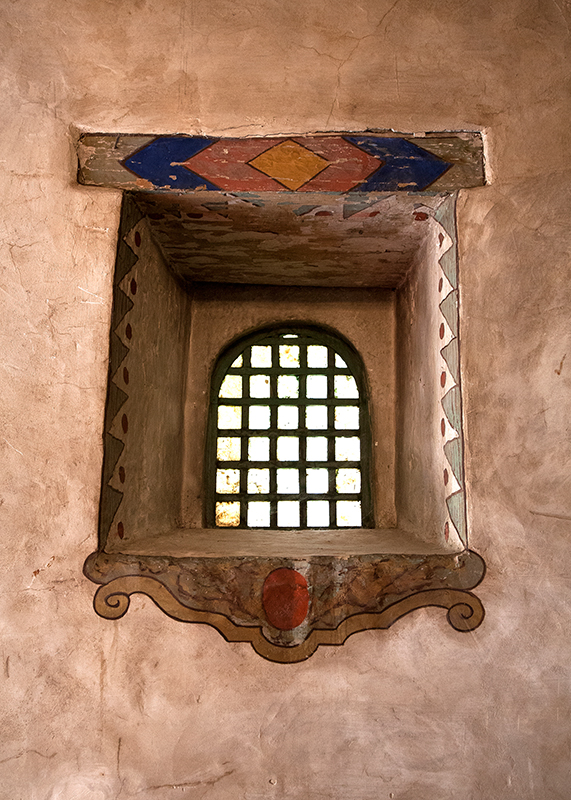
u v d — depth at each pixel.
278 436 3.17
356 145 2.21
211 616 1.94
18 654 1.90
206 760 1.86
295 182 2.18
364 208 2.30
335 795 1.85
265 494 3.11
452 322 2.17
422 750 1.87
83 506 1.98
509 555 1.98
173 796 1.84
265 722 1.88
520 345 2.09
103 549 2.00
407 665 1.91
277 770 1.86
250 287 3.22
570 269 2.13
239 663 1.91
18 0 2.30
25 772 1.85
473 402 2.06
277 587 1.96
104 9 2.31
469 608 1.95
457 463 2.10
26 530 1.96
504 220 2.16
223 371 3.22
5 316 2.07
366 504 3.10
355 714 1.89
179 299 2.99
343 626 1.94
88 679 1.89
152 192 2.18
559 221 2.16
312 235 2.54
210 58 2.27
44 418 2.02
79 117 2.21
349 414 3.21
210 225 2.44
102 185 2.17
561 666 1.92
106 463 2.04
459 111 2.24
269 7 2.32
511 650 1.93
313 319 3.21
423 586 1.97
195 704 1.89
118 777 1.85
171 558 1.99
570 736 1.88
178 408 2.99
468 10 2.34
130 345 2.28
